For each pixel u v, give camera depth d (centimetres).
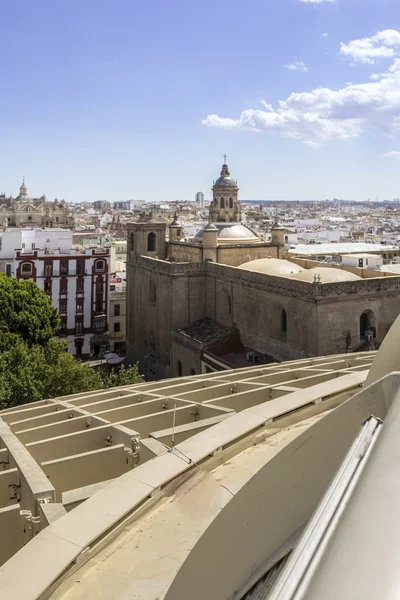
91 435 1875
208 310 6512
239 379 2867
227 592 568
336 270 5334
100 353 9112
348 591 268
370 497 354
